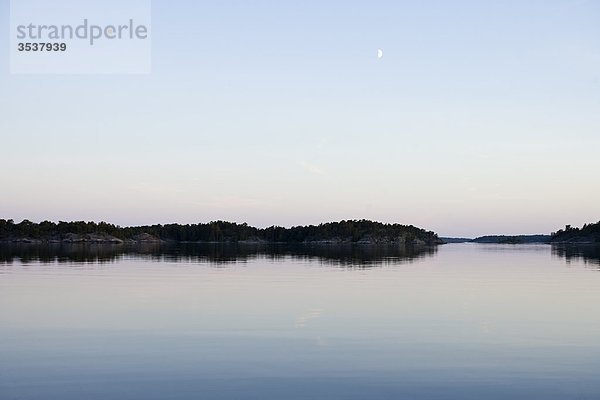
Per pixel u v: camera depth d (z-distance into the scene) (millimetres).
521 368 15086
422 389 13281
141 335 19141
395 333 19625
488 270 54469
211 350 16953
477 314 23922
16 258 72938
